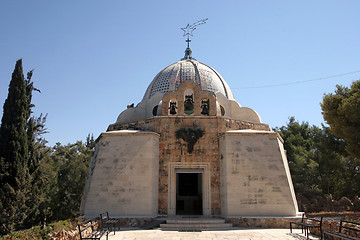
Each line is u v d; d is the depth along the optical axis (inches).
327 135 1315.2
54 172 1450.5
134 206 780.6
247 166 816.3
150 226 720.3
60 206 1382.9
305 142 1844.2
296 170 1525.6
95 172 812.6
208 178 849.5
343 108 868.6
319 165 1530.5
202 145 873.5
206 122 893.8
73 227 540.7
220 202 831.1
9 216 962.7
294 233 653.3
